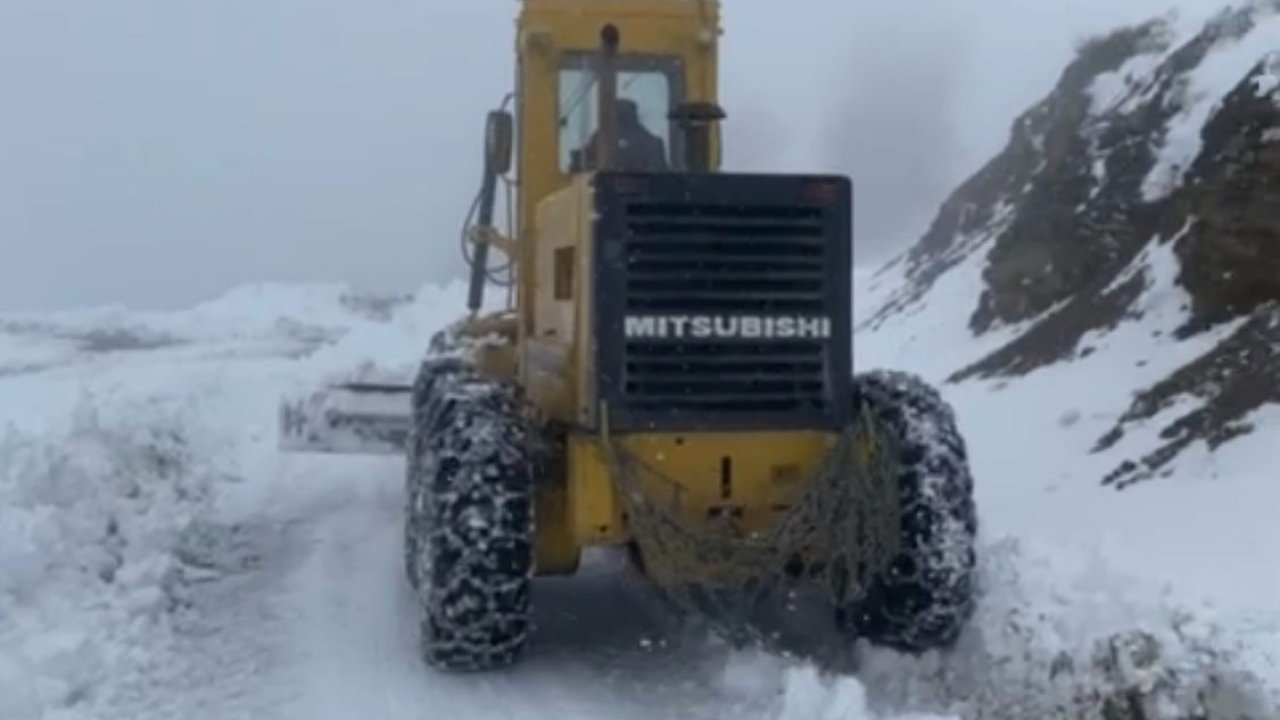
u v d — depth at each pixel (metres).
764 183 6.14
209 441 11.48
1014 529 7.43
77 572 7.40
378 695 6.14
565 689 6.20
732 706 5.97
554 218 6.82
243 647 6.79
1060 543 6.91
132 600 7.21
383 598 7.59
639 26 7.70
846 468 6.12
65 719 5.78
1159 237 10.44
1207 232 9.45
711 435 6.12
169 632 6.97
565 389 6.46
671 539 6.07
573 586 7.84
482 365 8.27
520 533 6.22
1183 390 8.70
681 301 6.09
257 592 7.72
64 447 9.13
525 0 7.66
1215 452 7.86
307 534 9.04
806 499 6.11
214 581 7.94
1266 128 9.13
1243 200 9.12
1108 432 8.74
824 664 6.41
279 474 10.84
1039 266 11.75
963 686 6.04
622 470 6.05
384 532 9.09
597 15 7.67
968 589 6.18
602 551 8.52
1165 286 9.93
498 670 6.40
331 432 9.48
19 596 6.93
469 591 6.18
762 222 6.14
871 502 6.13
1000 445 9.15
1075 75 13.69
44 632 6.59
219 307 28.88
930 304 13.79
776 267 6.15
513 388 6.83
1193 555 6.68
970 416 9.88
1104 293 10.62
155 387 15.05
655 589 7.52
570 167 7.63
